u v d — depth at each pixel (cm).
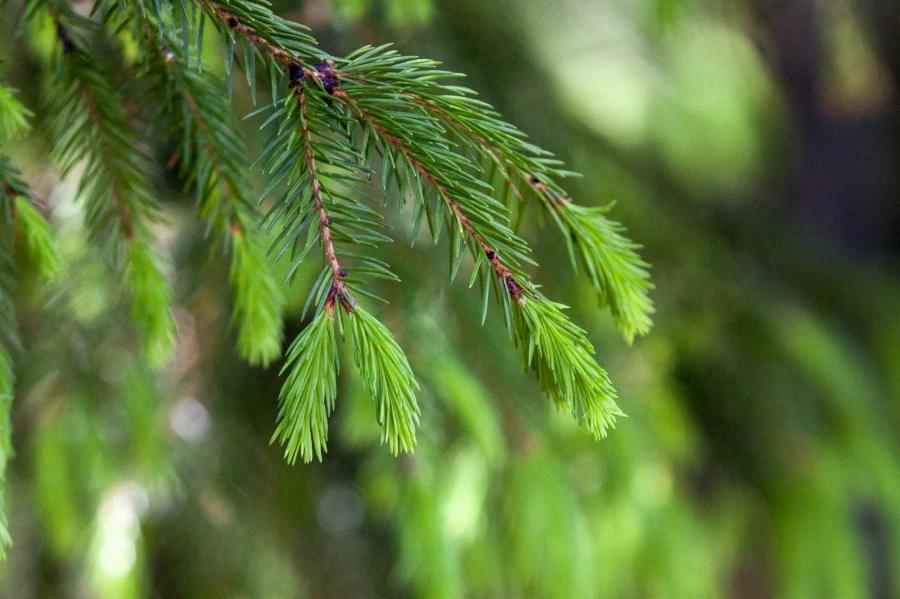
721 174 186
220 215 71
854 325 153
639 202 133
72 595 95
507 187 66
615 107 147
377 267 62
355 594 112
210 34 75
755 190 218
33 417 87
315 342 61
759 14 200
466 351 91
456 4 113
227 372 102
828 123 228
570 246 66
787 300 145
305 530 111
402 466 87
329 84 63
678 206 154
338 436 111
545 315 63
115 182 71
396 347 62
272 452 109
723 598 134
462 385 83
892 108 217
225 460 102
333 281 62
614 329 112
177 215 99
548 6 140
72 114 69
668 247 134
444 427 94
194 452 98
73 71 69
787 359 130
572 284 106
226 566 101
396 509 88
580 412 63
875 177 237
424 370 83
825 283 159
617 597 105
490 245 63
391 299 86
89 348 89
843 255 168
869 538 171
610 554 102
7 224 68
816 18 192
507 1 124
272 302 74
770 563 126
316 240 63
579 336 63
